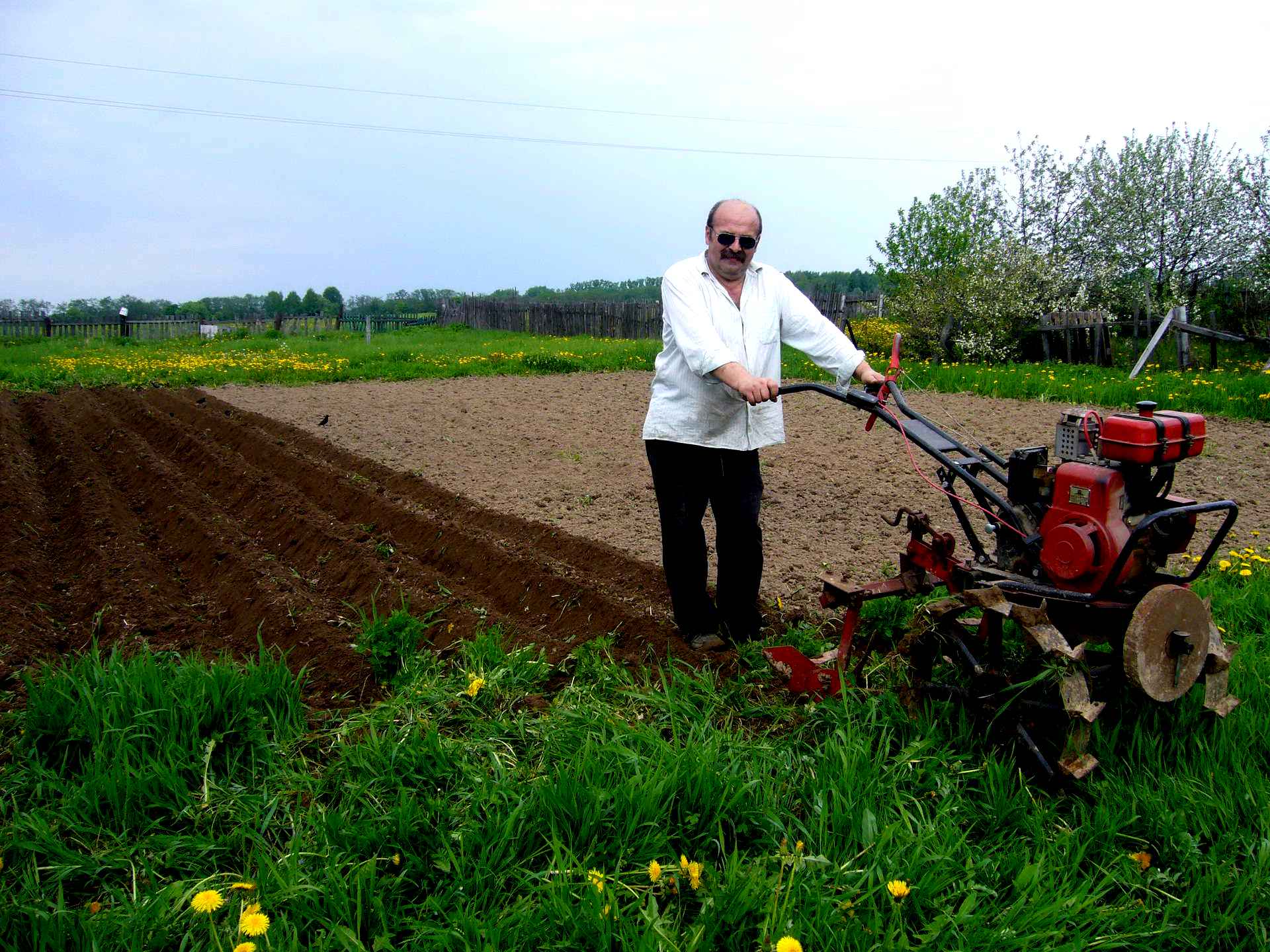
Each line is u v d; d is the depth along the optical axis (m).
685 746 3.28
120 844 2.88
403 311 54.28
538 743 3.40
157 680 3.58
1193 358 16.69
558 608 5.02
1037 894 2.58
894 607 4.53
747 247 3.99
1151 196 17.77
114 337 32.81
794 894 2.51
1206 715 3.44
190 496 7.58
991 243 18.47
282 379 16.08
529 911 2.46
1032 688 3.31
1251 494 7.18
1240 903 2.58
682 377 4.16
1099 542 3.19
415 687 3.80
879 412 3.75
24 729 3.38
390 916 2.52
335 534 6.32
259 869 2.67
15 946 2.42
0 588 5.12
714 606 4.76
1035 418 10.72
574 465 8.72
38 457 9.62
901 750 3.36
